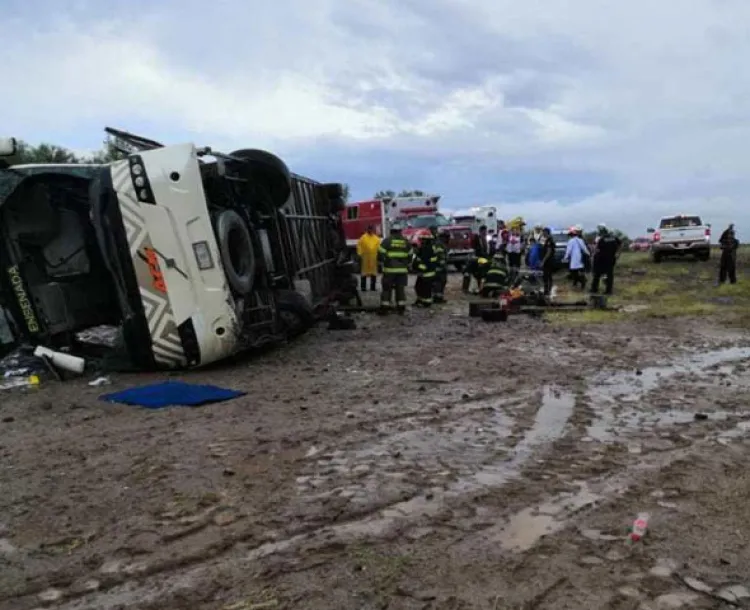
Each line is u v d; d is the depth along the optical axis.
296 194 12.85
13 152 8.78
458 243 28.53
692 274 25.31
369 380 8.01
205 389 7.48
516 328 12.57
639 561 3.47
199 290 8.35
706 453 5.23
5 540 3.82
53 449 5.46
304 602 3.11
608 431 5.87
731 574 3.33
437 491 4.44
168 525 3.95
